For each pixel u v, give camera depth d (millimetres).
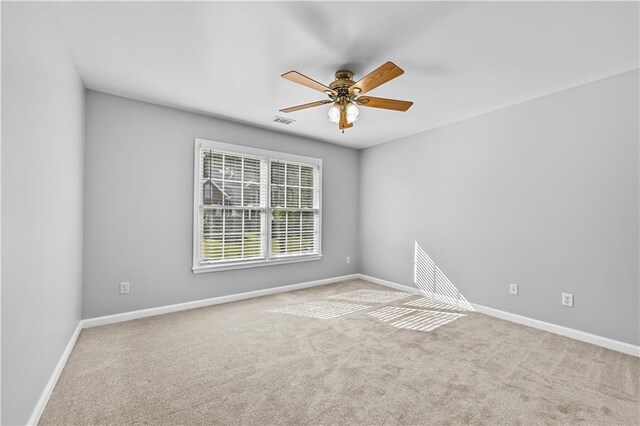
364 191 5156
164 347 2479
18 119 1313
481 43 2119
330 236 4887
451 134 3848
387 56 2297
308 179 4641
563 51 2207
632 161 2447
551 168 2916
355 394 1838
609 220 2559
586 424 1590
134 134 3137
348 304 3742
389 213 4711
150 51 2250
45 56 1646
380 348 2488
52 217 1812
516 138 3189
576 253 2744
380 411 1677
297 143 4465
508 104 3213
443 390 1883
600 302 2596
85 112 2861
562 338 2729
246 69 2520
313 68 2490
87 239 2863
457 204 3760
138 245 3152
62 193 2041
